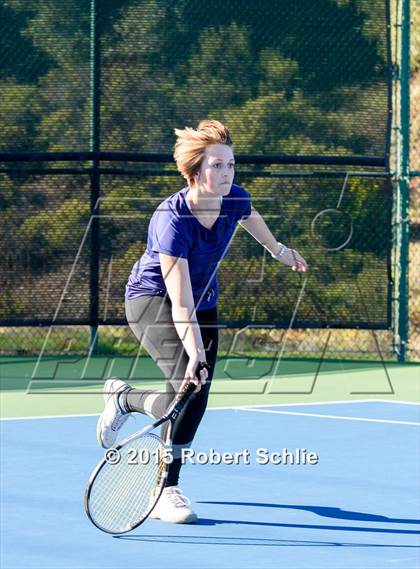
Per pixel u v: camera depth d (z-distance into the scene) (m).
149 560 8.22
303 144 19.61
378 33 19.62
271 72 19.50
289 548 8.58
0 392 16.78
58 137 19.39
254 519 9.47
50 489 10.46
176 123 19.42
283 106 19.52
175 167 19.50
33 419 14.34
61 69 19.33
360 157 19.70
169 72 19.38
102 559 8.23
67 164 19.39
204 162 8.92
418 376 18.62
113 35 19.33
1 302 19.55
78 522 9.31
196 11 19.36
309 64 19.56
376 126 19.72
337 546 8.64
